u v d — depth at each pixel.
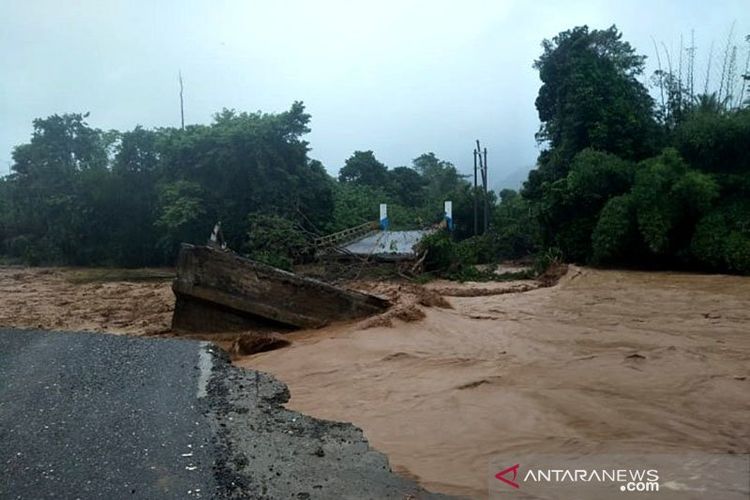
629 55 36.19
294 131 38.38
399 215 51.72
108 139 50.38
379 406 7.17
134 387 8.04
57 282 29.94
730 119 26.88
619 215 26.61
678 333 10.99
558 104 35.62
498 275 26.98
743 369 8.23
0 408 7.24
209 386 8.08
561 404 6.88
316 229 36.22
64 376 8.61
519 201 50.12
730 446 5.48
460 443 5.84
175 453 5.75
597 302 16.02
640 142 31.17
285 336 12.73
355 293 13.75
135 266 41.16
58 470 5.42
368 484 4.96
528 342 10.58
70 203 42.16
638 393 7.22
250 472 5.27
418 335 11.37
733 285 19.41
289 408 7.19
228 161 36.16
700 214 25.27
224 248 17.16
